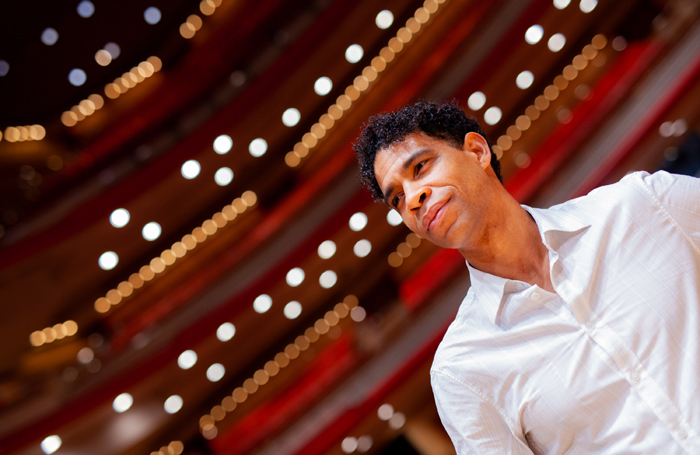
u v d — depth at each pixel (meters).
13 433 7.97
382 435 7.96
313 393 8.37
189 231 10.03
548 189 7.80
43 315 9.16
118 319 9.61
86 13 10.96
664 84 7.78
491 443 0.98
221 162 9.86
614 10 10.27
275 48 10.69
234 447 8.81
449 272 8.62
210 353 9.27
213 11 11.66
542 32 9.96
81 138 11.11
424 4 10.37
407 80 10.52
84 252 9.05
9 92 10.66
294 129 10.35
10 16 10.52
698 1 8.23
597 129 8.02
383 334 8.55
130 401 8.82
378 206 9.09
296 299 9.55
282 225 9.27
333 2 9.79
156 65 11.55
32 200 10.05
